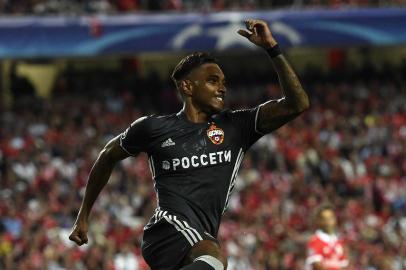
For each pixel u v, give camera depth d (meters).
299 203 42.91
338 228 41.12
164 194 12.34
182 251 11.99
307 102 12.20
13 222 37.44
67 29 49.66
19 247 34.75
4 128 47.16
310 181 45.88
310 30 52.34
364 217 42.91
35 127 47.69
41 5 51.44
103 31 50.16
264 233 38.88
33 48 49.25
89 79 56.69
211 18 51.25
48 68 56.62
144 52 50.81
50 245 34.66
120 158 12.67
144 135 12.43
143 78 55.69
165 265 12.11
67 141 46.00
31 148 44.47
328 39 52.59
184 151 12.30
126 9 53.03
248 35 12.12
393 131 51.16
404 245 40.03
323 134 49.75
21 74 56.16
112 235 36.84
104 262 34.34
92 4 52.38
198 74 12.37
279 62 12.08
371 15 53.03
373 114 52.84
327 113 51.91
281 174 45.44
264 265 36.62
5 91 54.34
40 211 38.53
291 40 52.09
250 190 43.16
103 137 46.97
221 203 12.35
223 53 57.44
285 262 36.91
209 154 12.33
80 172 42.53
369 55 60.47
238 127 12.47
